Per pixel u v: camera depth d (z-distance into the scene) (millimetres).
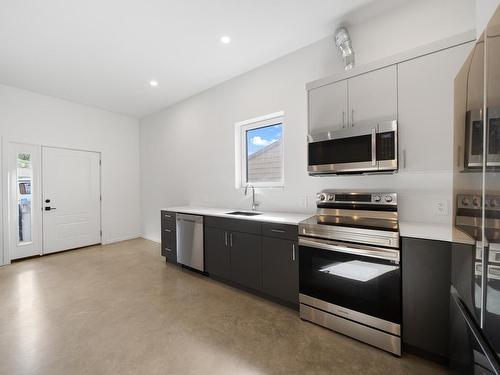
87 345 1731
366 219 2113
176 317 2105
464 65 1264
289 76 2756
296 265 2139
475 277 1105
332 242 1857
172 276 3049
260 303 2357
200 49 2641
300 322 2029
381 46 2156
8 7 1950
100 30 2283
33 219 3801
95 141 4547
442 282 1455
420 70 1719
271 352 1664
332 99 2113
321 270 1935
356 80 1986
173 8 2018
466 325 1156
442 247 1453
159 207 4785
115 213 4852
